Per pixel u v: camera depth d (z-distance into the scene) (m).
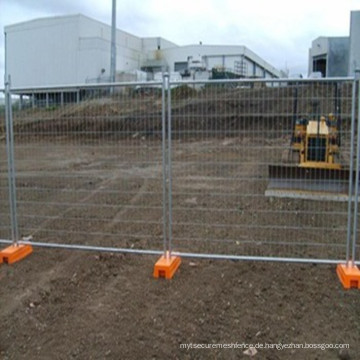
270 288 3.96
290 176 7.11
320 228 5.72
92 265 4.57
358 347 3.05
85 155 12.72
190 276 4.24
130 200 7.56
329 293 3.85
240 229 5.77
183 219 6.25
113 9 26.83
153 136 11.33
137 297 3.82
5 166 11.42
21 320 3.48
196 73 37.41
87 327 3.35
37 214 6.68
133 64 46.09
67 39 39.88
